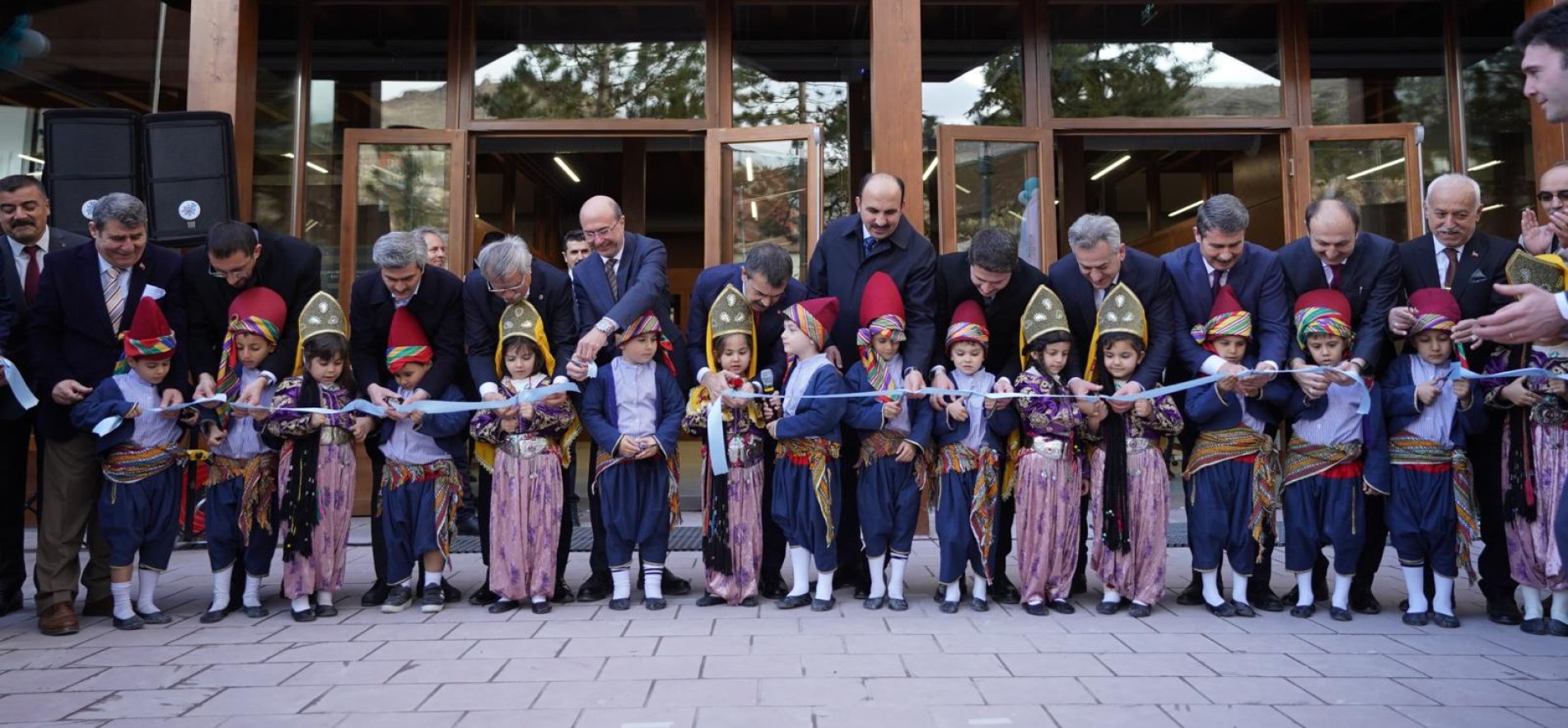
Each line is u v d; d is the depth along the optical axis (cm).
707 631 357
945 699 271
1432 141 737
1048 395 382
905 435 396
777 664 309
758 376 411
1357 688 283
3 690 287
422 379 402
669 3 705
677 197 1514
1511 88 733
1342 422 376
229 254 376
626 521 396
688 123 700
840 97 720
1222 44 717
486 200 1266
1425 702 271
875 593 398
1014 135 695
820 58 720
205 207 509
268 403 390
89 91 777
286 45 703
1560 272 362
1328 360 371
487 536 411
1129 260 396
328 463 388
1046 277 414
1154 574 384
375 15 710
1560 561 347
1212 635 351
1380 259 389
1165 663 311
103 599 398
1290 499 385
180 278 403
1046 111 704
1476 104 733
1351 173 710
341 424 394
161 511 383
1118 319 384
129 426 374
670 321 428
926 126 710
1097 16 713
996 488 394
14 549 407
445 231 691
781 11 717
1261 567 405
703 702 268
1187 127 709
